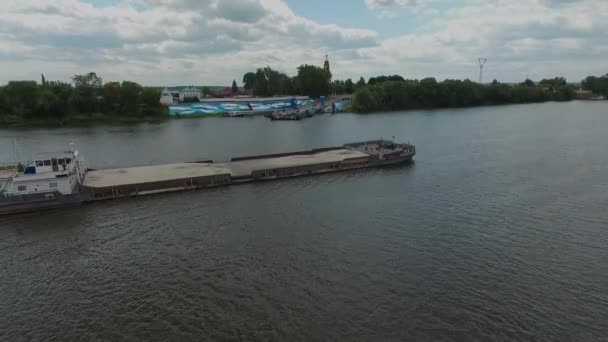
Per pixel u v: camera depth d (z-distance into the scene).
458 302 38.44
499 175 84.50
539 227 55.69
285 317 36.03
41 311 37.41
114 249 49.44
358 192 73.44
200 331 34.31
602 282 41.91
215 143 136.38
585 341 33.47
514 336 34.00
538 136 139.38
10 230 55.75
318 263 45.53
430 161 101.19
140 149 124.00
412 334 34.00
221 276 42.81
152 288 40.78
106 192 68.19
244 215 60.81
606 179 79.69
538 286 41.19
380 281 41.84
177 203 66.56
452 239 52.00
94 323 35.62
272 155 99.31
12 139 146.50
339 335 33.75
